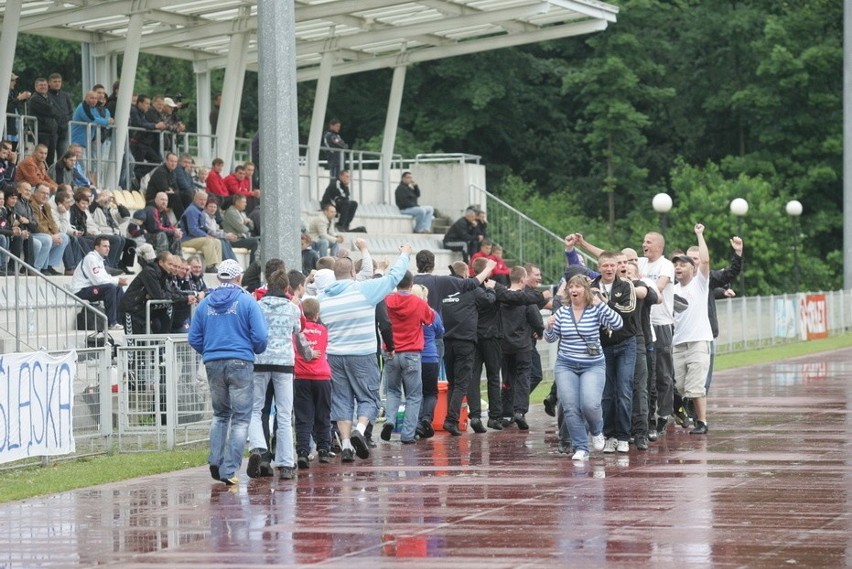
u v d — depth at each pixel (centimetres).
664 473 3294
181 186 6469
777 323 9700
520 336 4531
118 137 6875
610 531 2473
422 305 4147
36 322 4603
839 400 5366
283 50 4091
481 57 14725
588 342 3600
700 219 13600
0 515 2861
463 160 9338
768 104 15188
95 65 7962
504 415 4694
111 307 5056
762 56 15425
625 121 14625
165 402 4119
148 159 7375
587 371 3612
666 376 4184
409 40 8369
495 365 4528
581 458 3609
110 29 7762
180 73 13588
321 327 3606
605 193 15288
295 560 2277
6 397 3531
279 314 3400
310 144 8369
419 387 4175
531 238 9450
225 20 7494
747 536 2392
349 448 3678
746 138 16238
